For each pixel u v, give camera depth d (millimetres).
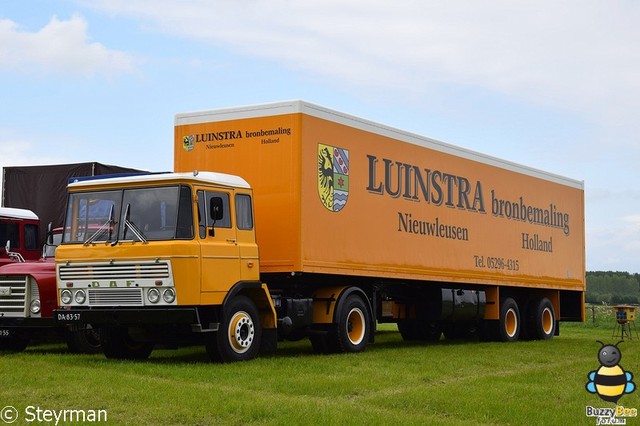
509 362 16297
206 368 13445
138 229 13859
